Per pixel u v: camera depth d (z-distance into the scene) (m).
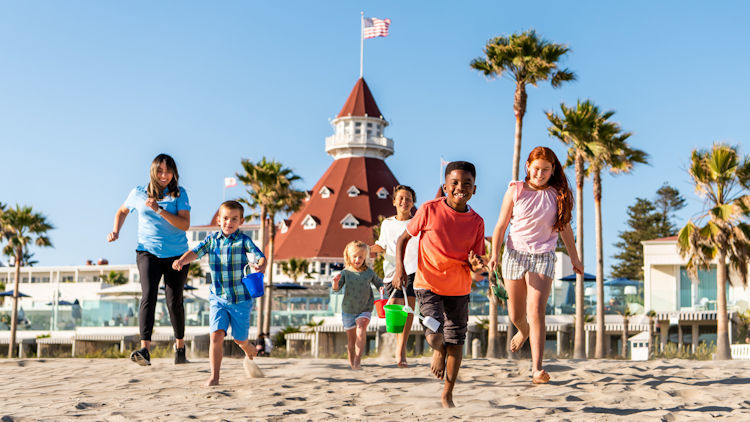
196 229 86.50
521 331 6.99
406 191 8.76
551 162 6.49
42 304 51.34
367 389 6.72
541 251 6.54
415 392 6.50
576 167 31.12
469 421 4.98
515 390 6.48
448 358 5.68
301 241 88.31
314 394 6.49
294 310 41.41
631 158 30.89
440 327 5.56
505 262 6.72
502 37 28.06
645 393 6.18
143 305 8.57
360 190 92.00
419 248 5.69
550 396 6.07
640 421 4.91
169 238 8.70
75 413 5.62
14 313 44.22
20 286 76.94
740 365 8.84
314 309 41.25
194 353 32.59
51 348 44.59
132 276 92.88
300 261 71.31
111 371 8.93
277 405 5.89
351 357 8.74
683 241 28.23
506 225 6.57
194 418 5.27
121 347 42.62
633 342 37.66
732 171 27.19
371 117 95.25
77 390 7.16
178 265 7.29
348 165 94.38
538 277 6.55
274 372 8.36
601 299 31.28
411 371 8.34
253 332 41.22
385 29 80.12
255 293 7.27
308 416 5.30
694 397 6.03
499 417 5.12
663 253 39.56
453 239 5.59
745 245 27.11
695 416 5.06
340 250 86.31
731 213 26.89
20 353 45.25
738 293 37.59
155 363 9.79
